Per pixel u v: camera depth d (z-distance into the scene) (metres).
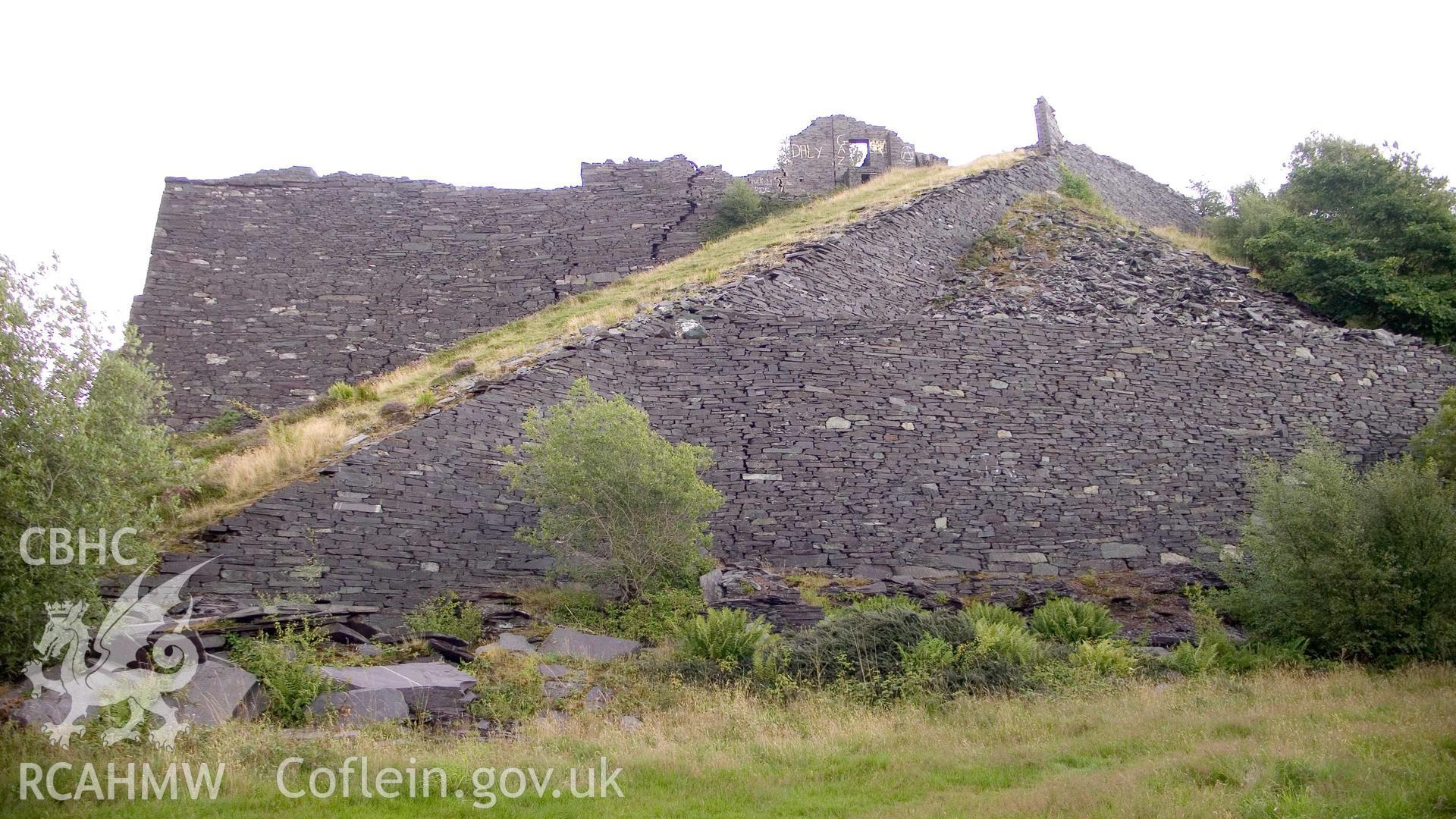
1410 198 30.48
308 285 30.16
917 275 30.23
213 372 28.28
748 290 24.12
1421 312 27.33
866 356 20.92
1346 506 16.55
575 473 16.45
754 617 16.30
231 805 9.18
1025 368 21.50
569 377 19.75
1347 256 29.20
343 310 30.00
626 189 33.31
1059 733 12.10
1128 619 17.91
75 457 11.48
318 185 31.67
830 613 16.20
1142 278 31.06
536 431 17.59
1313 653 16.22
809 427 20.17
